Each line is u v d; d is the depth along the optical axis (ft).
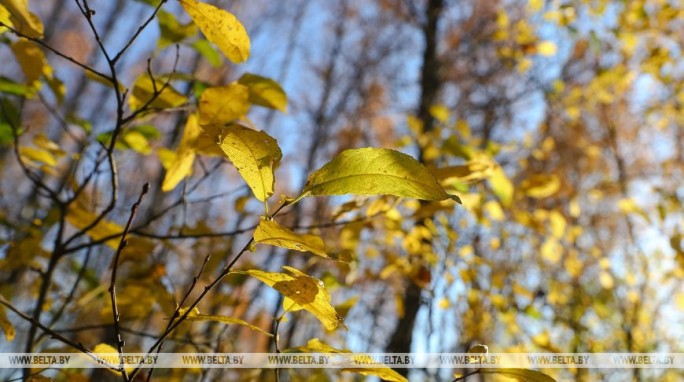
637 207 3.66
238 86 1.58
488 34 7.45
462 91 8.11
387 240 3.28
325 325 1.22
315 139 11.35
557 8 4.87
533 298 3.36
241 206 2.56
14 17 1.42
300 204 3.56
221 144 1.07
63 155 2.31
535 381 1.18
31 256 2.21
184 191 2.15
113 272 1.23
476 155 2.33
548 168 6.80
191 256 2.90
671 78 5.20
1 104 2.06
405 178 1.01
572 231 4.39
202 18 1.28
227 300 2.79
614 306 4.54
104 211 1.82
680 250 2.93
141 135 2.19
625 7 4.74
